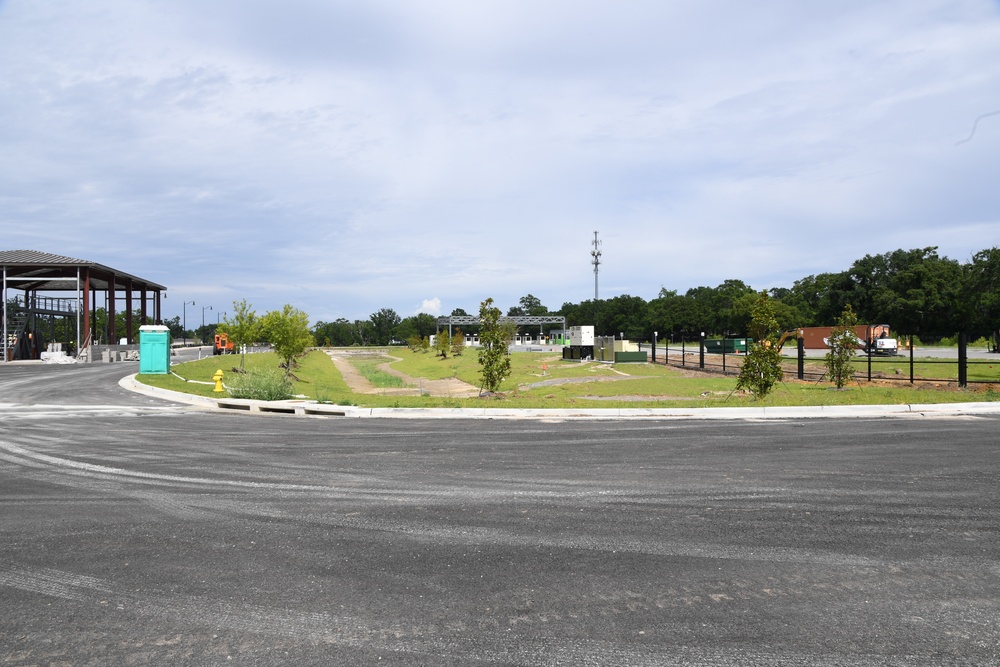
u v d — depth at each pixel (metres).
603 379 31.50
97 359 50.03
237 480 8.82
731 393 21.70
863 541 5.96
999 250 62.59
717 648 3.97
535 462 9.95
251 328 40.59
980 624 4.28
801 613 4.45
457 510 7.18
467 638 4.12
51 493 8.14
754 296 100.75
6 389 24.86
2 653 3.99
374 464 9.91
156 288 69.06
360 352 108.12
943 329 84.31
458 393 29.88
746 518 6.75
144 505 7.51
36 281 54.53
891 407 15.88
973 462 9.56
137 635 4.21
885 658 3.84
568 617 4.41
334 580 5.12
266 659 3.89
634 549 5.81
